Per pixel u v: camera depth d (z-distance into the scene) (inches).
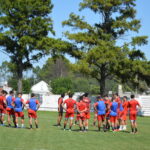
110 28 1934.1
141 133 923.4
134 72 1855.3
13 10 2021.4
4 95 993.5
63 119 1353.3
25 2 2006.6
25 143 651.5
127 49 1836.9
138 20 1902.1
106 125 976.3
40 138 729.0
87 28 1893.5
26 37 1962.4
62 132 861.8
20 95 928.3
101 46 1817.2
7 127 933.2
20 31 2017.7
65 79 3230.8
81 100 914.1
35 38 2043.6
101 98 939.3
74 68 1819.6
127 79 1913.1
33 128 929.5
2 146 605.9
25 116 1472.7
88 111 919.7
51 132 850.1
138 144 700.7
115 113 942.4
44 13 2103.8
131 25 1903.3
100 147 639.1
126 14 1936.5
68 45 1932.8
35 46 2018.9
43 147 613.6
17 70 2130.9
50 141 691.4
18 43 2004.2
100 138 774.5
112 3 1882.4
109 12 1929.1
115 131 942.4
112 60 1793.8
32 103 913.5
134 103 912.9
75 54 1926.7
